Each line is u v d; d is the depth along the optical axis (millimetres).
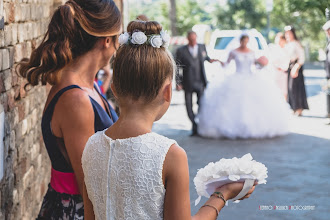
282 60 11148
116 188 1588
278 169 6555
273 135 8719
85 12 2146
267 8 18297
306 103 11039
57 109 2088
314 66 26547
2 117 2455
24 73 2199
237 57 8844
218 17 35625
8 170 2674
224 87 8836
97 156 1651
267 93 8766
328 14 10500
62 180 2127
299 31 33562
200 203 5102
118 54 1638
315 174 6277
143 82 1598
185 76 8969
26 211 3240
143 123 1625
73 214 2111
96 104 2156
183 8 37875
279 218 4723
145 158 1555
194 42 8977
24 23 3225
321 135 8867
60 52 2109
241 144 8219
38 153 3781
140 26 1631
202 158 7254
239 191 1722
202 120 8922
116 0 9070
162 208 1572
